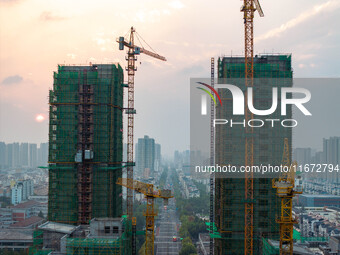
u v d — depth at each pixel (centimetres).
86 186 17900
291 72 17138
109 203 18225
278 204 16525
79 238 14475
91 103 18088
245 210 16400
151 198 16662
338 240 17825
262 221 16575
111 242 14000
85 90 18212
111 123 18625
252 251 16212
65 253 14425
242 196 16550
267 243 14025
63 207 17912
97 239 14275
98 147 18100
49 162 17975
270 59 17538
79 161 17488
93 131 18125
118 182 18212
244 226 16475
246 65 17025
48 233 15600
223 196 16725
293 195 12462
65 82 18312
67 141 18150
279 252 12669
